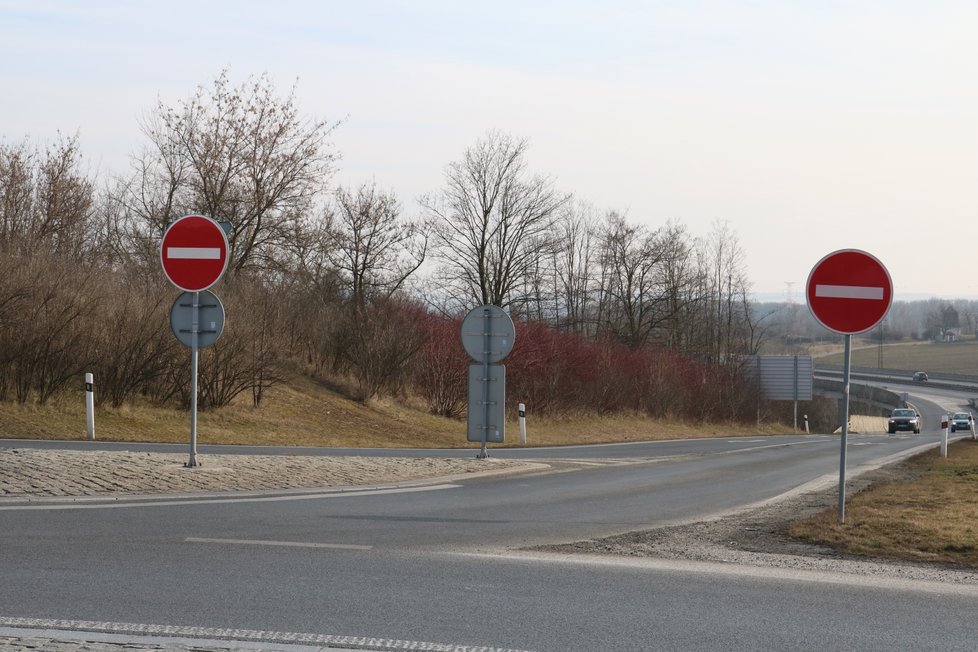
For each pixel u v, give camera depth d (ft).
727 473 57.36
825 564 26.16
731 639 18.40
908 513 34.78
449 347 124.16
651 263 213.25
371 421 101.91
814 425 269.85
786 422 252.62
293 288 124.88
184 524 29.81
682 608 20.76
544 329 146.41
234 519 31.17
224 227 40.60
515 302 171.94
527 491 42.80
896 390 412.98
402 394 121.08
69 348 76.18
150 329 81.15
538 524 32.86
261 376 91.45
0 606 19.58
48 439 63.05
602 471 55.52
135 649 16.89
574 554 27.09
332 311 126.62
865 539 29.25
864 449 93.61
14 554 24.58
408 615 19.70
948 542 28.63
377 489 40.65
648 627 19.13
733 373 210.18
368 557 25.68
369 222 151.74
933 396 395.55
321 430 90.12
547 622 19.38
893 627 19.49
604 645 17.84
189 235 39.86
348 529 30.25
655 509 38.27
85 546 25.85
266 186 123.54
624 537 30.25
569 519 34.40
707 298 227.20
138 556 24.81
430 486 42.83
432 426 109.29
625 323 216.95
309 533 29.19
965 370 474.90
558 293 208.33
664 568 25.16
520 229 173.17
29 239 92.02
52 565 23.44
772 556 27.27
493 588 22.30
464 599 21.16
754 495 44.42
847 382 32.50
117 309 80.74
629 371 168.25
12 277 74.38
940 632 19.17
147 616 19.13
